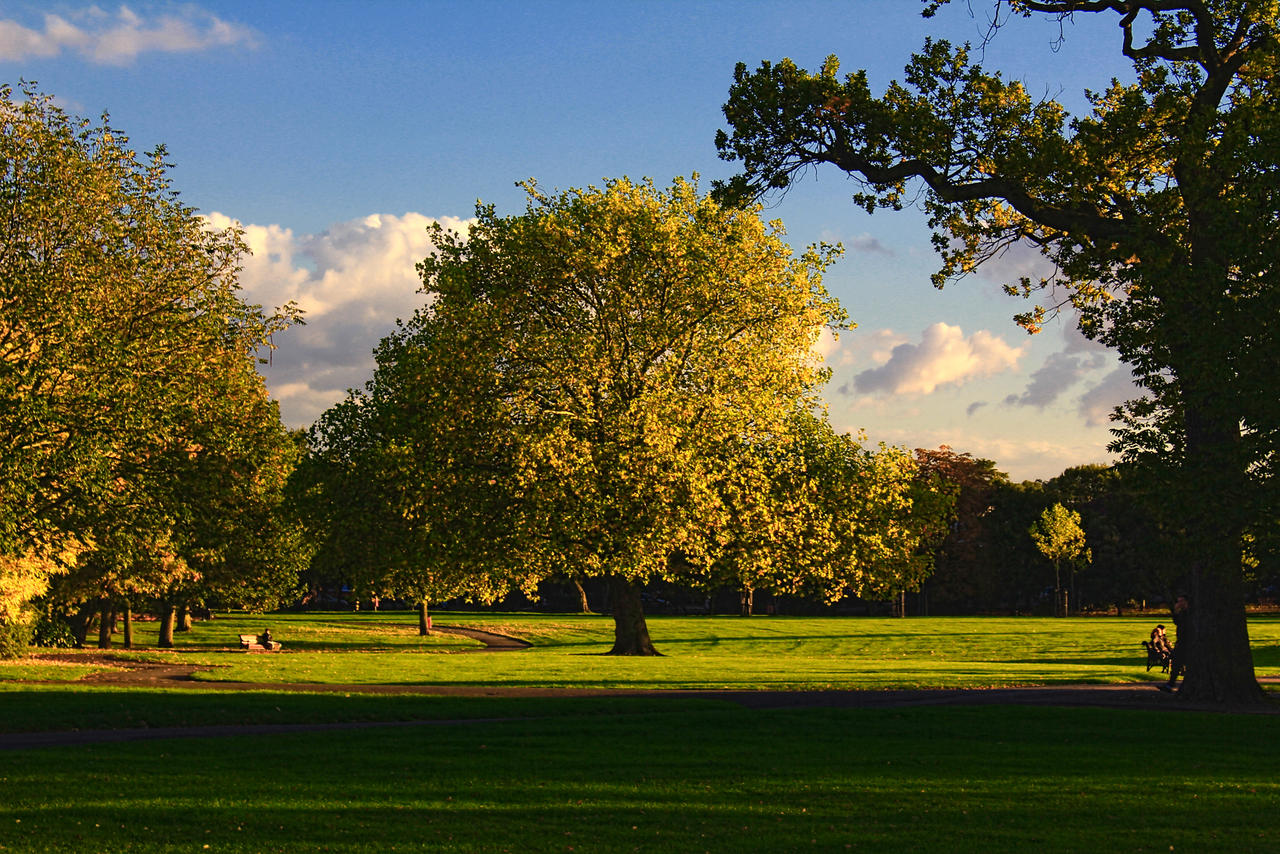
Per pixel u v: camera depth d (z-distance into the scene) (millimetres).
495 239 39625
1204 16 23484
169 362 34469
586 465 34719
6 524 29125
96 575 42000
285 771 14188
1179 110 23281
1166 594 100188
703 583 40594
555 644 59906
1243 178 21422
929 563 41719
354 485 39531
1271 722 19797
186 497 37000
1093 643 53094
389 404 39844
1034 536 96312
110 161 34312
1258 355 19062
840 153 25766
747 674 30594
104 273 33406
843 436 41344
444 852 10008
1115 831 10977
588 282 38219
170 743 16594
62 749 15734
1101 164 24109
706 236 38469
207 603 57750
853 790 13172
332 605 109188
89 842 10125
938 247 28141
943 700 23500
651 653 42781
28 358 30562
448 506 36812
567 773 14258
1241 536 20797
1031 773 14500
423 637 61625
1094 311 26234
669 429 34906
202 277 35406
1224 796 12875
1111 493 104250
